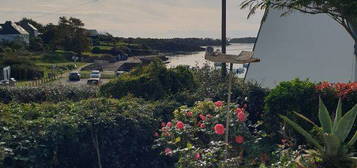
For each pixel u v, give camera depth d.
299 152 7.67
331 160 7.23
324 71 20.89
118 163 9.81
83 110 9.96
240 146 9.48
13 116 9.61
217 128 8.75
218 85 14.77
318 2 16.48
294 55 21.50
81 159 9.50
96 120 9.66
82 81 65.69
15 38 129.00
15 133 8.90
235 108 10.31
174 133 9.51
